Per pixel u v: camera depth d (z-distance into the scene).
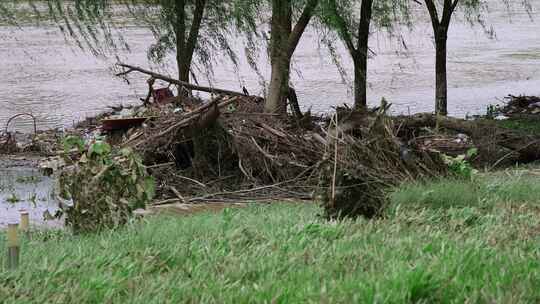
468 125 27.72
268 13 34.59
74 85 56.91
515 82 61.31
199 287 9.55
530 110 44.06
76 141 15.41
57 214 15.48
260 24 33.28
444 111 41.72
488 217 14.78
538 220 14.75
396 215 14.93
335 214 15.07
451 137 29.64
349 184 15.08
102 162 15.13
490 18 116.88
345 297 8.66
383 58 74.50
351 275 9.85
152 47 35.62
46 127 41.88
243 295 9.01
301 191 23.25
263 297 8.85
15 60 68.62
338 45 79.94
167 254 11.54
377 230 13.34
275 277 9.97
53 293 9.34
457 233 13.30
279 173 24.09
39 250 12.09
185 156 25.03
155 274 10.66
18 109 47.66
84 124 37.38
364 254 11.23
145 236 12.91
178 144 24.95
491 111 43.31
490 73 65.75
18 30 89.00
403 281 9.02
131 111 30.41
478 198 16.92
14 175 27.48
